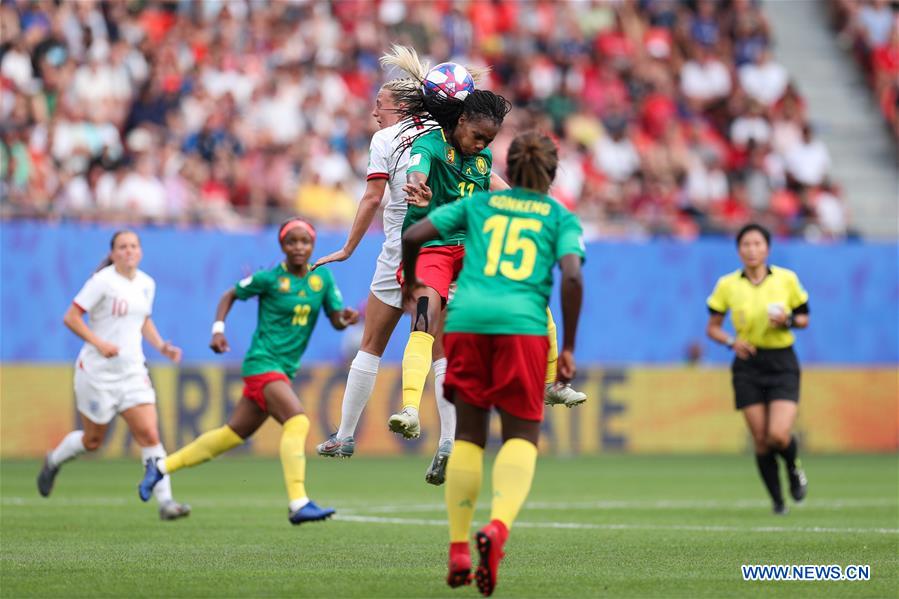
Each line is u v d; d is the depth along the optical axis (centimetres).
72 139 6844
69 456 3725
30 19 7125
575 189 7744
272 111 7469
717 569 2433
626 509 3947
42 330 6203
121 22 7525
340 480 5188
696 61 8731
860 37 9375
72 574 2320
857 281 7275
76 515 3612
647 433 6981
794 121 8606
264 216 6762
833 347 7244
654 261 7062
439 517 3634
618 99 8338
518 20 8575
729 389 7131
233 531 3194
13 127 6688
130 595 2058
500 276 1978
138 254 3559
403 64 2570
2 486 4706
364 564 2502
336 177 7350
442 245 2569
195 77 7419
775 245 7175
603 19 8756
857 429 7250
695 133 8394
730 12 9019
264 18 7906
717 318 3916
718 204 8025
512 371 1948
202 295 6406
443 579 2269
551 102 8144
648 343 7050
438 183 2503
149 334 3644
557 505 4091
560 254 1962
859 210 8638
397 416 2397
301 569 2414
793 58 9356
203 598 2028
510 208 2016
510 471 1952
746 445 7150
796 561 2553
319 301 3294
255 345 3256
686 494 4572
